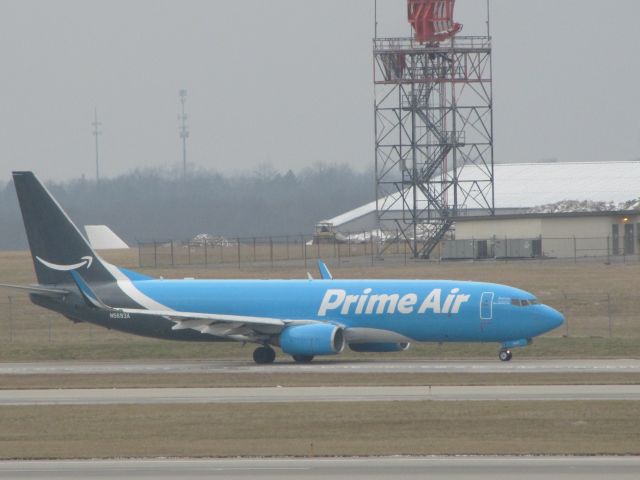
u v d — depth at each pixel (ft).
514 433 505.66
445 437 499.92
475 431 511.81
